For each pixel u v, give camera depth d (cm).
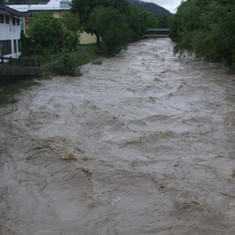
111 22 4756
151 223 830
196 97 2039
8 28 2934
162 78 2720
